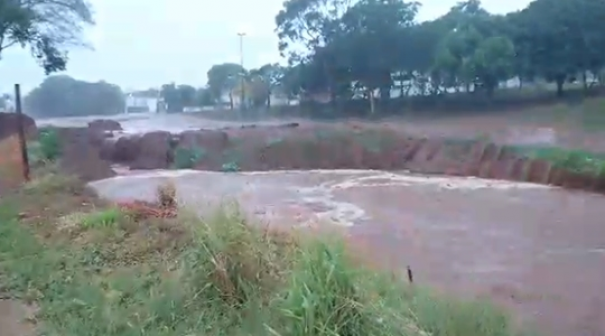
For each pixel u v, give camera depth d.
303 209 14.85
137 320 5.12
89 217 8.88
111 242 7.71
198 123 41.31
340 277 4.34
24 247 7.42
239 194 17.69
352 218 13.60
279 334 4.23
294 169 25.56
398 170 24.17
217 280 5.42
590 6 29.73
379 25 35.62
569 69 30.16
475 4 35.91
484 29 32.84
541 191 17.69
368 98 37.50
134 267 6.64
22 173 14.51
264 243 5.84
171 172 24.89
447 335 4.74
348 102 38.31
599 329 6.38
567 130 23.89
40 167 16.95
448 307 5.31
